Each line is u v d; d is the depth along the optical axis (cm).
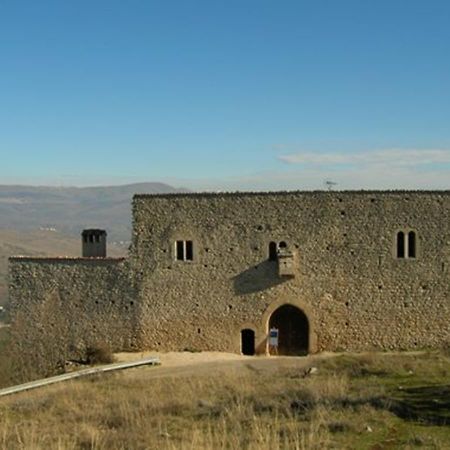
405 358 3869
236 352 4475
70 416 2547
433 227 4341
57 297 4619
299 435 1964
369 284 4384
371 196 4378
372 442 1917
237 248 4469
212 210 4488
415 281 4359
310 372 3497
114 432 2178
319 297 4409
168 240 4519
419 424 2122
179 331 4522
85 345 4578
